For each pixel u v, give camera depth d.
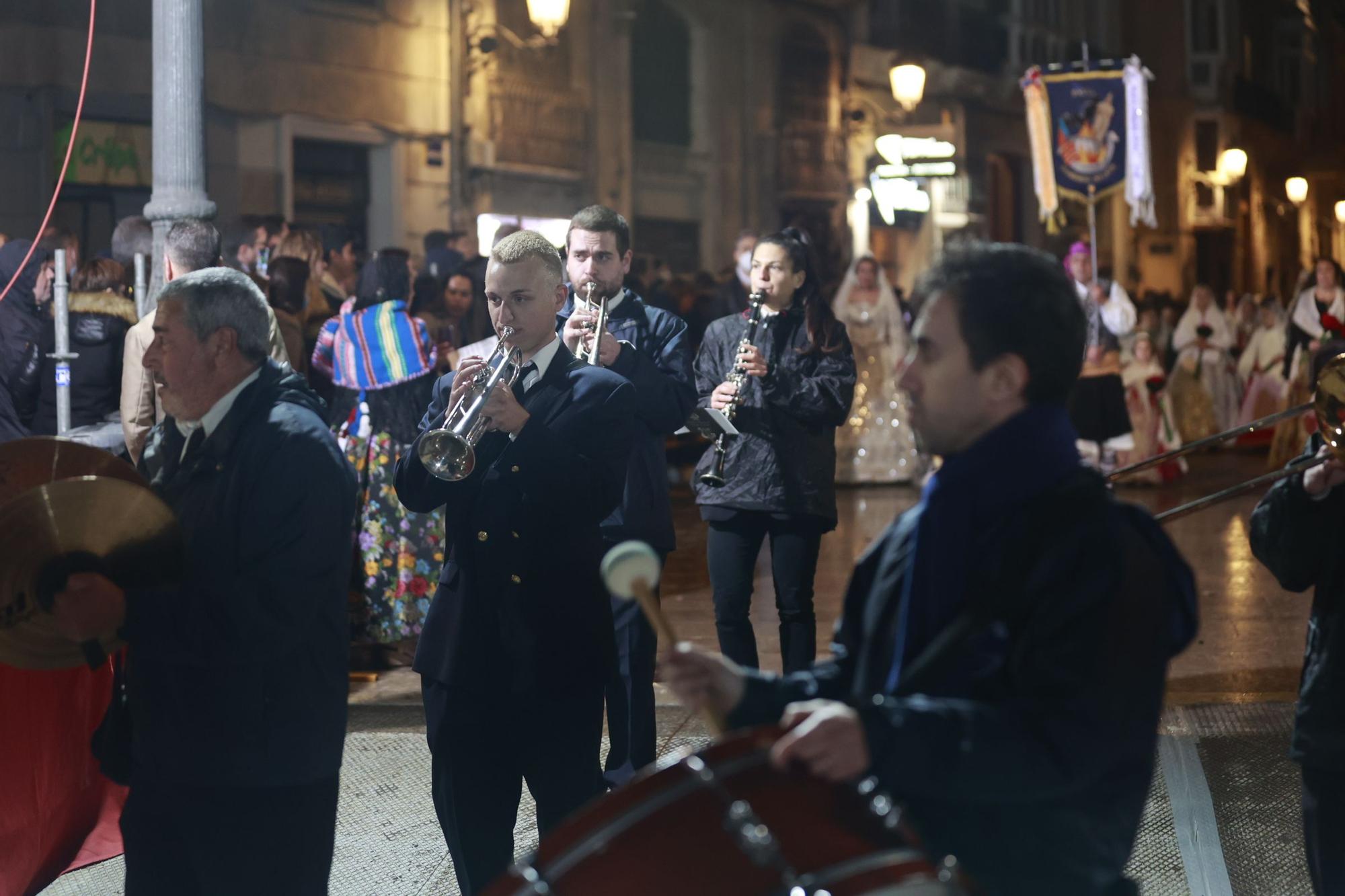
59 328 6.30
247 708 2.99
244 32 14.56
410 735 6.04
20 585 2.97
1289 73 42.66
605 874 1.97
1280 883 4.52
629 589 2.21
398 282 7.29
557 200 18.94
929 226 26.09
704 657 2.24
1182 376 17.83
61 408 6.31
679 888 1.93
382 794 5.39
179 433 3.19
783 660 5.76
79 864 4.16
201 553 2.99
